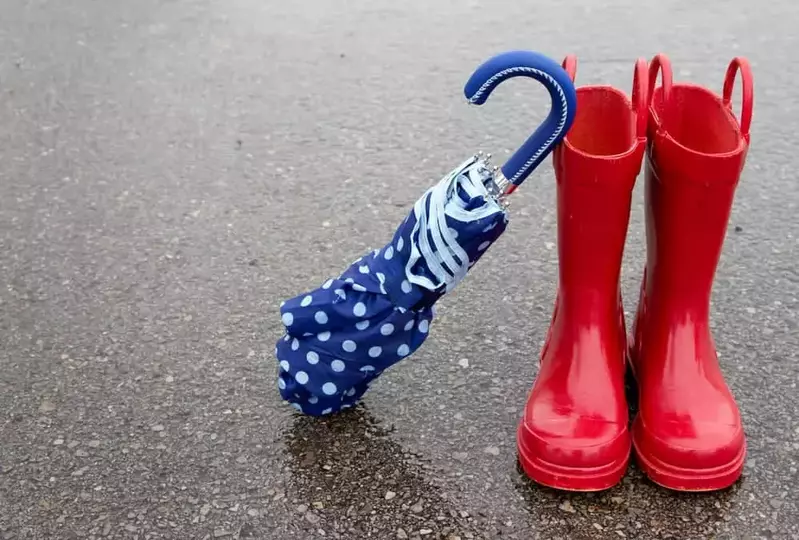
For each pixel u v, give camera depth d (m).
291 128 2.36
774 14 2.82
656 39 2.69
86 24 2.87
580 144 1.39
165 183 2.15
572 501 1.33
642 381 1.42
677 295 1.37
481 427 1.47
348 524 1.32
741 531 1.29
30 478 1.41
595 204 1.27
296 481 1.39
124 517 1.34
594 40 2.69
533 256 1.88
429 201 1.25
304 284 1.83
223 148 2.28
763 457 1.40
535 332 1.67
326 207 2.06
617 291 1.42
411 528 1.31
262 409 1.52
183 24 2.87
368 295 1.32
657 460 1.32
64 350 1.67
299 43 2.75
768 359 1.59
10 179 2.17
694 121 1.38
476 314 1.72
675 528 1.29
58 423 1.51
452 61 2.63
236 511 1.35
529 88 2.51
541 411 1.36
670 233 1.32
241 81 2.57
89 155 2.26
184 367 1.62
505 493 1.36
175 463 1.43
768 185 2.09
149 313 1.75
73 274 1.86
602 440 1.30
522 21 2.82
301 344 1.38
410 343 1.36
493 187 1.26
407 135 2.32
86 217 2.04
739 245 1.89
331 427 1.48
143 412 1.52
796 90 2.45
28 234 1.98
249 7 2.96
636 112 1.25
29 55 2.70
